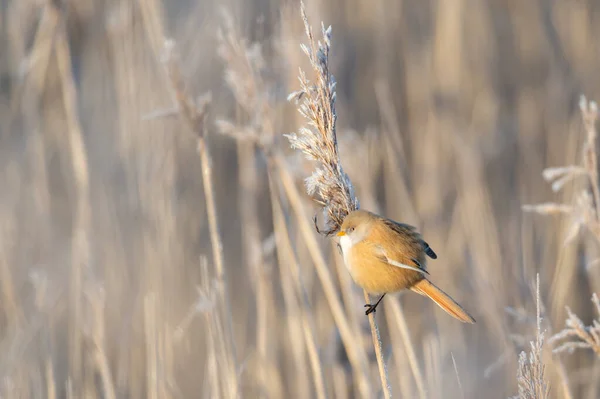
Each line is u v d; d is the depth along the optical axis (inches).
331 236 246.7
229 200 478.0
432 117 488.1
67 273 436.5
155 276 370.9
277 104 369.4
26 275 431.5
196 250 448.1
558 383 307.6
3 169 494.0
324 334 378.6
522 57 581.0
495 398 370.6
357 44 539.8
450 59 528.7
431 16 561.3
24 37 479.2
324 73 228.8
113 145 467.2
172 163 405.7
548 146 509.0
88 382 338.3
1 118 510.3
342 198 242.4
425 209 458.9
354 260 243.1
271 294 366.0
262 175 431.2
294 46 363.3
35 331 353.1
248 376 375.6
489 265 407.5
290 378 385.4
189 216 453.7
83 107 492.7
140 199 404.8
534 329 325.1
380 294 247.9
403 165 439.2
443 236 450.9
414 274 241.3
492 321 376.2
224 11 334.0
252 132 315.9
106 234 421.1
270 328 366.0
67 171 477.7
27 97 455.2
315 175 239.1
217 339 290.7
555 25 578.2
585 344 227.0
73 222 464.1
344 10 542.3
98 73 492.4
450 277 427.2
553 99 533.6
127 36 424.2
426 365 311.7
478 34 559.8
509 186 512.1
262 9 433.1
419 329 395.9
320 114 232.4
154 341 317.1
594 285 373.7
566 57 567.5
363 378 304.7
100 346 318.3
